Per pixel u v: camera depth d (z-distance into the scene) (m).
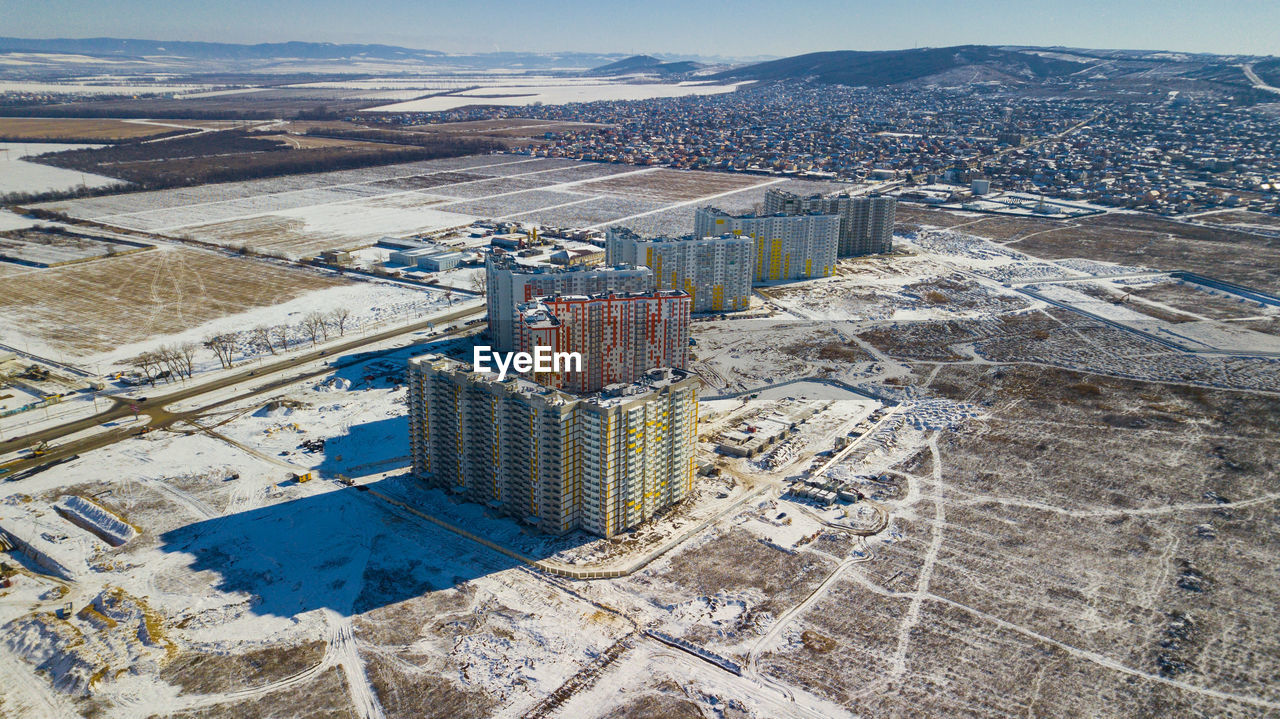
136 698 159.62
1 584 195.38
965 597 188.38
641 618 182.38
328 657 171.12
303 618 183.12
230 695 160.62
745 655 170.25
